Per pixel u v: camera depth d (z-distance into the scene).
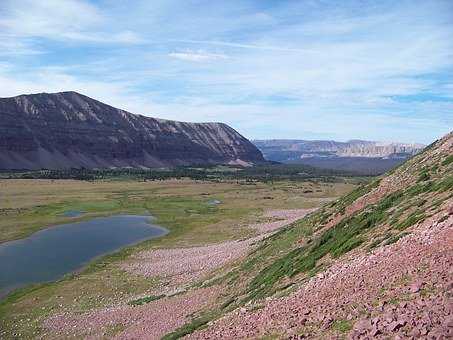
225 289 48.81
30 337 46.53
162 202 179.00
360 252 33.28
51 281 69.75
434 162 47.47
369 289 23.75
